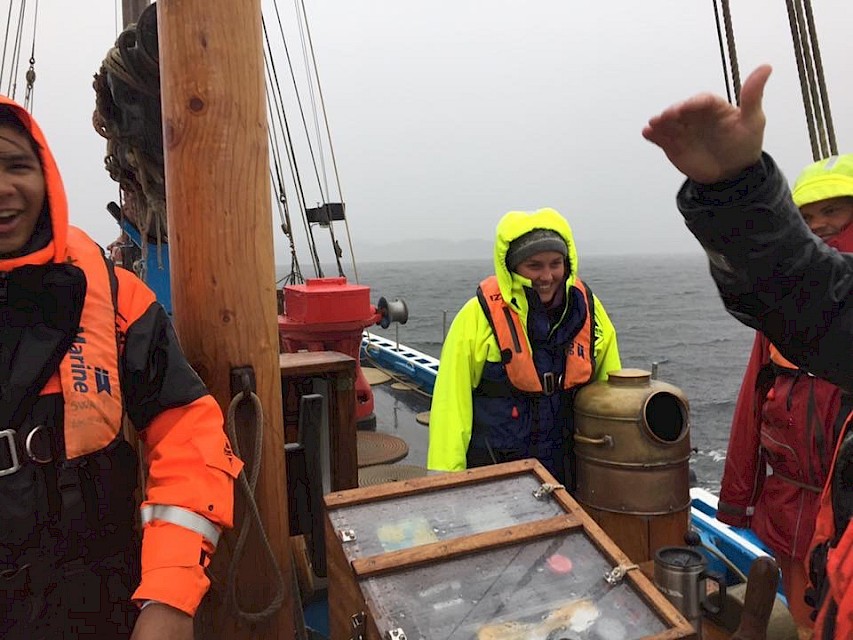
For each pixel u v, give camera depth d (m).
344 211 5.34
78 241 1.33
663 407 2.62
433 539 1.54
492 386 2.57
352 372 2.59
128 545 1.33
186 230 1.67
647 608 1.32
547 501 1.68
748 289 0.87
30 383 1.18
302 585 2.60
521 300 2.52
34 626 1.18
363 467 3.67
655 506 2.41
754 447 2.30
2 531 1.15
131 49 2.25
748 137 0.77
